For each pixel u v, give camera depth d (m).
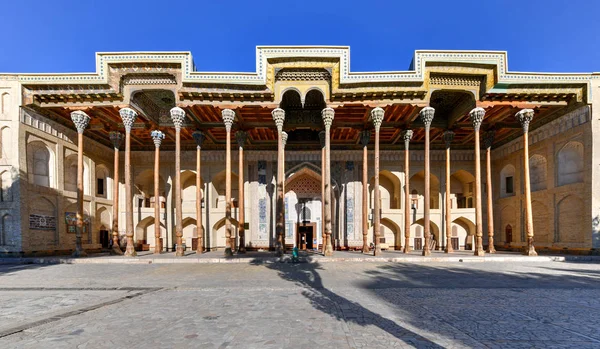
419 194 20.42
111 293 6.23
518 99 13.79
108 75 13.21
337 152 19.78
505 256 12.93
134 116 13.98
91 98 13.62
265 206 19.58
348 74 13.28
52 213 14.57
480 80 13.77
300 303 5.28
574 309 4.94
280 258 12.29
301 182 20.38
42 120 14.11
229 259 12.24
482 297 5.75
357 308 4.94
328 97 13.76
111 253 15.39
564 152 14.66
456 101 15.43
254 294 6.03
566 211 14.43
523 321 4.29
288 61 13.44
